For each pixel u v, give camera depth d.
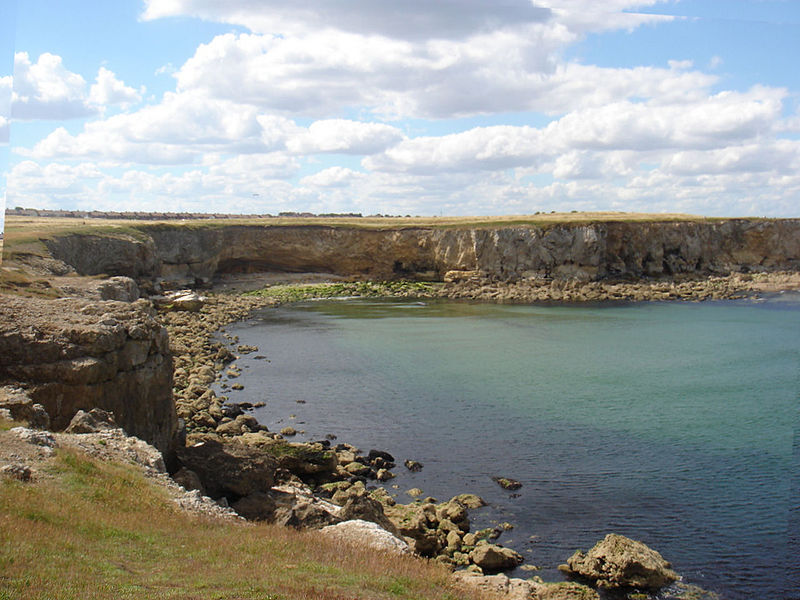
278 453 32.16
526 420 40.75
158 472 22.45
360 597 14.72
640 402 43.97
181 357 56.41
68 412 26.23
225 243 114.56
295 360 58.19
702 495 29.03
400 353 61.47
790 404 41.78
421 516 26.31
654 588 22.58
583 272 115.00
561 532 26.66
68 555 14.59
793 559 23.81
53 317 29.31
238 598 13.38
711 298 96.44
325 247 119.44
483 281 112.38
